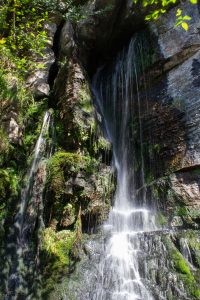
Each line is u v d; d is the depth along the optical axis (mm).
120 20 5980
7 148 4164
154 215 4641
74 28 5973
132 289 3578
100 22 5863
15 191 4008
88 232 4086
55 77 5699
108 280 3598
